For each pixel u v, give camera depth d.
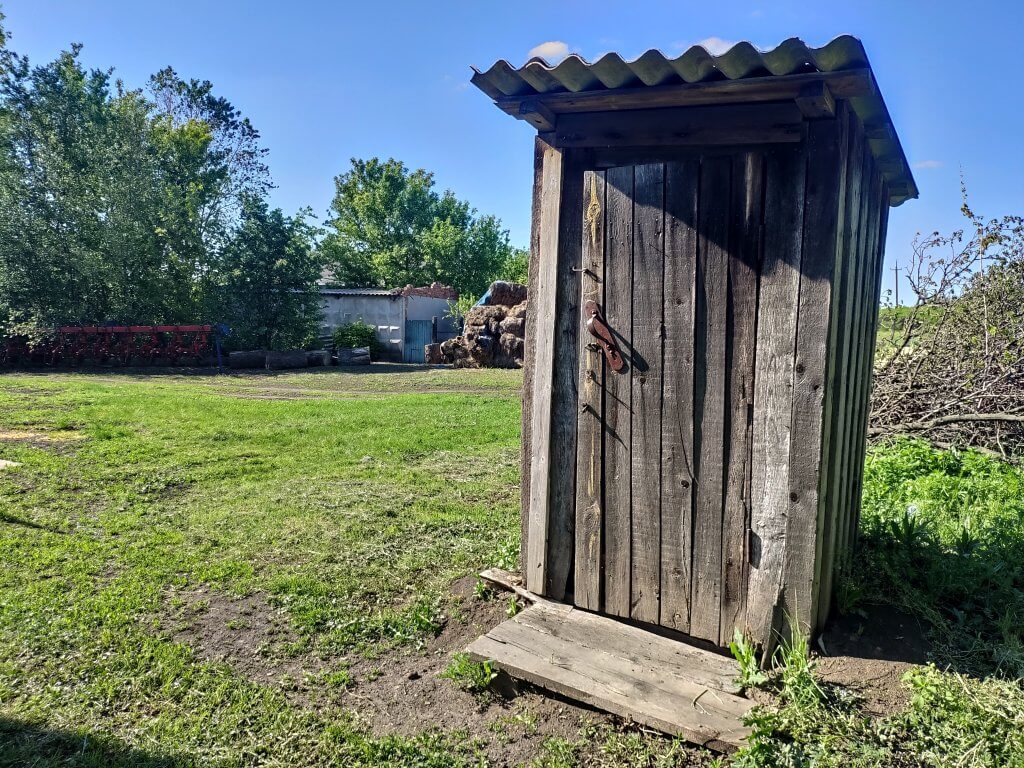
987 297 6.86
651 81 2.57
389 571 4.04
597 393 3.11
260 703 2.73
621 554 3.14
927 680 2.51
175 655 3.04
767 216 2.65
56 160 21.09
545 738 2.51
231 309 22.69
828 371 2.63
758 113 2.64
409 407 10.94
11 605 3.43
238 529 4.75
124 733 2.50
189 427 8.52
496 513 5.19
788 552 2.71
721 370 2.80
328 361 21.25
